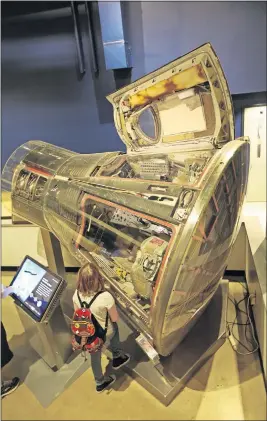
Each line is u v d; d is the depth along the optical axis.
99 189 2.10
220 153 1.83
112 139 3.50
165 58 2.96
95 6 3.04
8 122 3.47
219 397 2.00
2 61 3.28
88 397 2.02
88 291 2.04
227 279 3.16
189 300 1.92
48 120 3.46
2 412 1.94
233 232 2.15
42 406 1.98
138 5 2.78
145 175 2.18
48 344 2.23
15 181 2.66
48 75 3.31
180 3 2.68
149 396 1.99
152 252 1.82
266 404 1.95
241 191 2.08
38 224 2.60
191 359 2.22
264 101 2.81
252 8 2.54
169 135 2.35
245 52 2.68
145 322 2.00
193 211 1.65
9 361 2.38
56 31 3.16
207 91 2.03
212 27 2.70
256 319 2.48
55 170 2.48
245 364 2.26
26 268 2.44
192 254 1.69
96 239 2.16
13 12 3.14
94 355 2.02
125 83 3.20
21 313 2.47
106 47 2.92
